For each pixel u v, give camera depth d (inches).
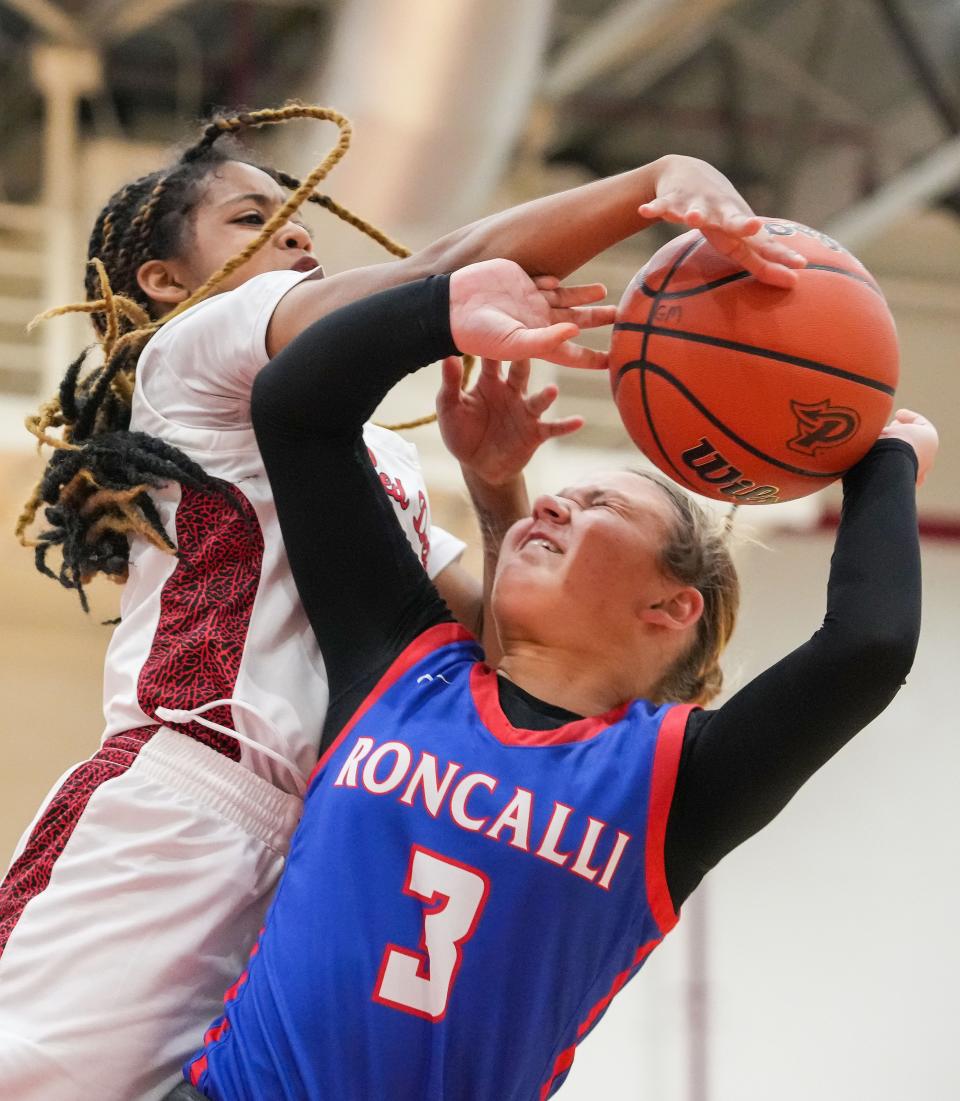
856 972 485.1
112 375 133.1
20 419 402.6
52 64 430.9
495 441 140.7
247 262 137.4
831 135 506.6
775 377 112.3
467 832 111.6
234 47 479.5
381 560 122.5
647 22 395.5
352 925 110.8
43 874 121.3
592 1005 116.0
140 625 128.5
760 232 110.4
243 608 126.0
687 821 113.0
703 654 132.7
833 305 113.0
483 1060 110.2
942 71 488.4
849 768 506.0
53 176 432.8
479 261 119.6
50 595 494.0
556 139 527.8
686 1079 467.2
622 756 114.1
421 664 120.2
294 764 124.0
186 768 122.1
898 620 109.3
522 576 125.6
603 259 523.5
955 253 565.9
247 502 128.2
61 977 116.3
